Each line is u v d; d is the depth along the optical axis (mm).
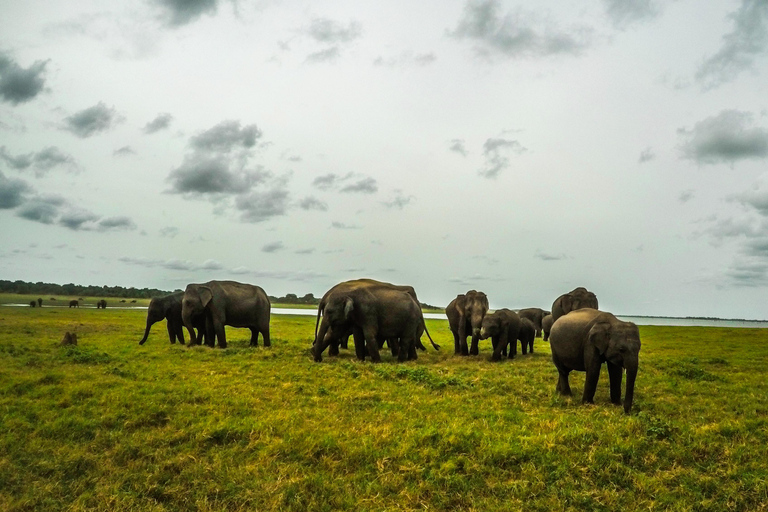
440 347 26000
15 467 7289
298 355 17688
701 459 7758
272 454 7762
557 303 24688
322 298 19016
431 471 7223
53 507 6406
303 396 11172
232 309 20375
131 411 9383
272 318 55875
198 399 10523
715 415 10266
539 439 8188
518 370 15898
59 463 7398
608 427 8711
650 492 6793
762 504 6508
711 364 18688
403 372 13836
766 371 17062
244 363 15227
